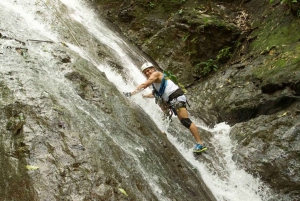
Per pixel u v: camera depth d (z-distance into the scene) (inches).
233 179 199.6
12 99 123.7
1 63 140.8
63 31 239.8
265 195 188.1
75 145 118.0
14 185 97.5
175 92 192.1
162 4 344.2
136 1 350.0
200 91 285.7
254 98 234.5
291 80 213.9
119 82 223.3
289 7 275.0
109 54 259.0
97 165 115.7
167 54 316.2
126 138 148.8
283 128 203.6
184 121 198.1
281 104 218.1
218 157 213.6
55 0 294.5
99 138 129.5
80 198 101.6
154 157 153.4
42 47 174.4
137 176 128.3
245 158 206.2
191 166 190.5
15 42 162.4
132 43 334.6
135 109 187.5
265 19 298.7
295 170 184.2
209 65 297.6
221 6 333.7
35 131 115.1
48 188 99.5
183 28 312.3
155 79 187.8
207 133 236.1
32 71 146.6
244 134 221.8
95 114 148.1
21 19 213.6
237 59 291.6
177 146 206.4
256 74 247.0
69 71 163.2
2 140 109.7
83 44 243.3
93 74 179.3
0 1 220.2
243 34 301.0
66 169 107.7
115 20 353.1
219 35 300.8
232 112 244.2
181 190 149.1
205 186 180.7
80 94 154.8
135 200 114.9
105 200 105.9
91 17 335.6
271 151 198.8
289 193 181.3
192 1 340.5
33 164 104.5
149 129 179.2
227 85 266.4
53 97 135.8
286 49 246.1
